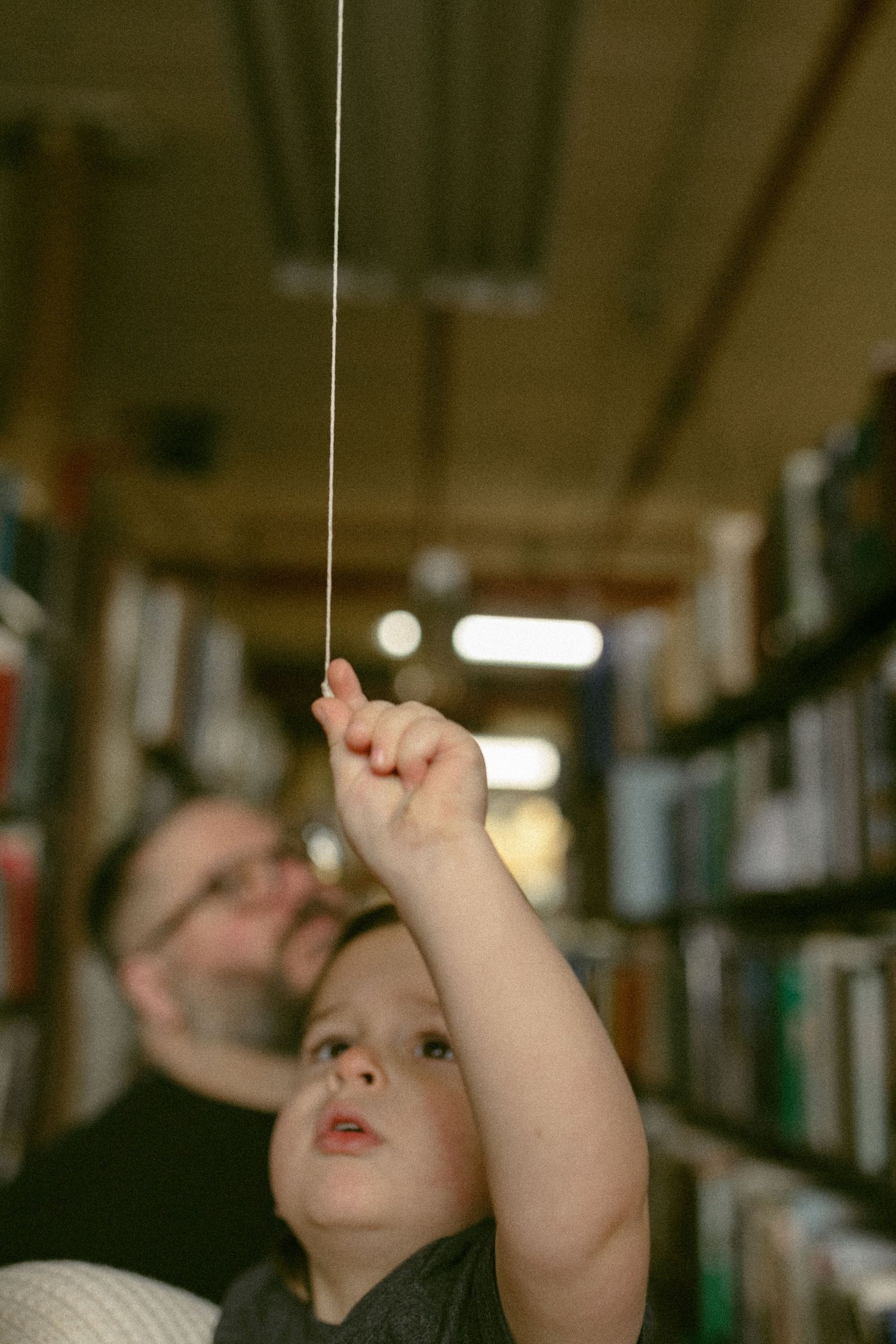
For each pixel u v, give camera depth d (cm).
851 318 404
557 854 855
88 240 325
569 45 214
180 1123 114
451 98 229
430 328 409
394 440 495
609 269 376
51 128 312
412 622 625
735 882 238
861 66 281
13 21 278
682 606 294
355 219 271
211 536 599
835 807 184
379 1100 66
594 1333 47
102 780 295
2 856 231
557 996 48
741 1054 228
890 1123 165
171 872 134
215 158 327
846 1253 167
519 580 659
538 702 819
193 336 415
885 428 170
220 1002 129
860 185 332
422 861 49
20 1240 101
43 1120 241
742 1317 204
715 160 324
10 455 306
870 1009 173
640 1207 48
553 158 248
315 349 421
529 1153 46
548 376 442
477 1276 54
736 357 430
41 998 247
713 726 280
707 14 270
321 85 226
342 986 74
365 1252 63
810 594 210
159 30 279
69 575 266
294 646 762
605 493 549
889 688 168
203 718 388
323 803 731
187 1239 104
